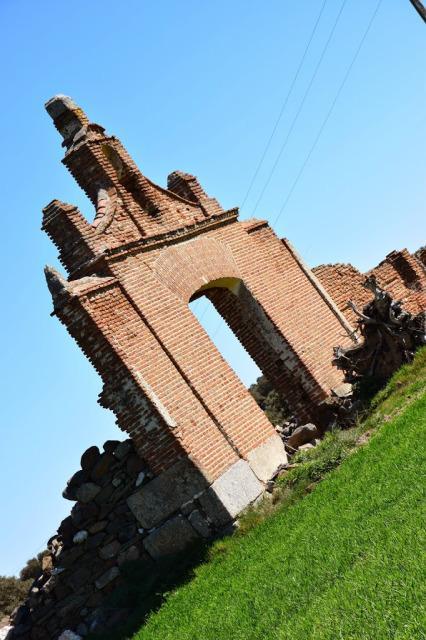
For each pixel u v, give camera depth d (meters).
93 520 16.58
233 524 15.83
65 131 19.61
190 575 14.66
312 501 13.23
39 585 16.89
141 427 16.33
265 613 9.31
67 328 16.66
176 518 15.98
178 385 16.91
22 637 16.45
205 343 18.05
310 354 20.27
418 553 7.34
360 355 18.31
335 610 7.36
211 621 10.70
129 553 16.14
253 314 20.36
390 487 10.24
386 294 17.80
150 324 17.19
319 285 21.95
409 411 13.95
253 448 17.50
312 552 10.05
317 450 16.45
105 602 15.90
